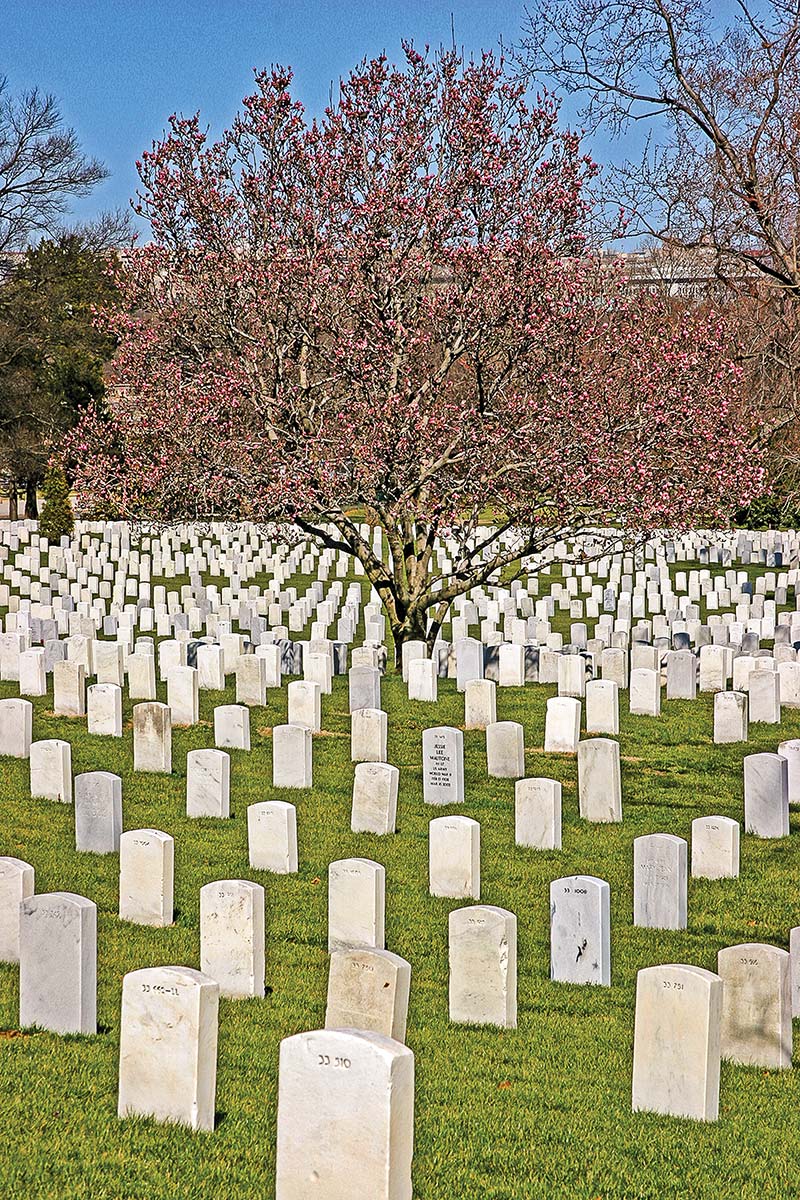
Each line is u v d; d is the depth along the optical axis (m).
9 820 16.17
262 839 14.63
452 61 28.97
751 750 21.62
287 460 26.39
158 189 28.58
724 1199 7.73
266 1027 10.15
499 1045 10.12
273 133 28.64
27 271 68.62
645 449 26.78
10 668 26.94
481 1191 7.68
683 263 32.81
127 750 20.36
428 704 24.95
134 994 8.41
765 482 29.34
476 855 14.05
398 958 9.50
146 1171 7.64
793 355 30.72
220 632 29.28
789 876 15.15
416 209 27.12
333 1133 6.86
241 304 27.48
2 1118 8.22
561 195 27.59
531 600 39.56
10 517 71.94
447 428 26.81
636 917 13.37
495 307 26.81
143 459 27.97
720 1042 9.52
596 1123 8.72
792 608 40.19
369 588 43.84
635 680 24.44
